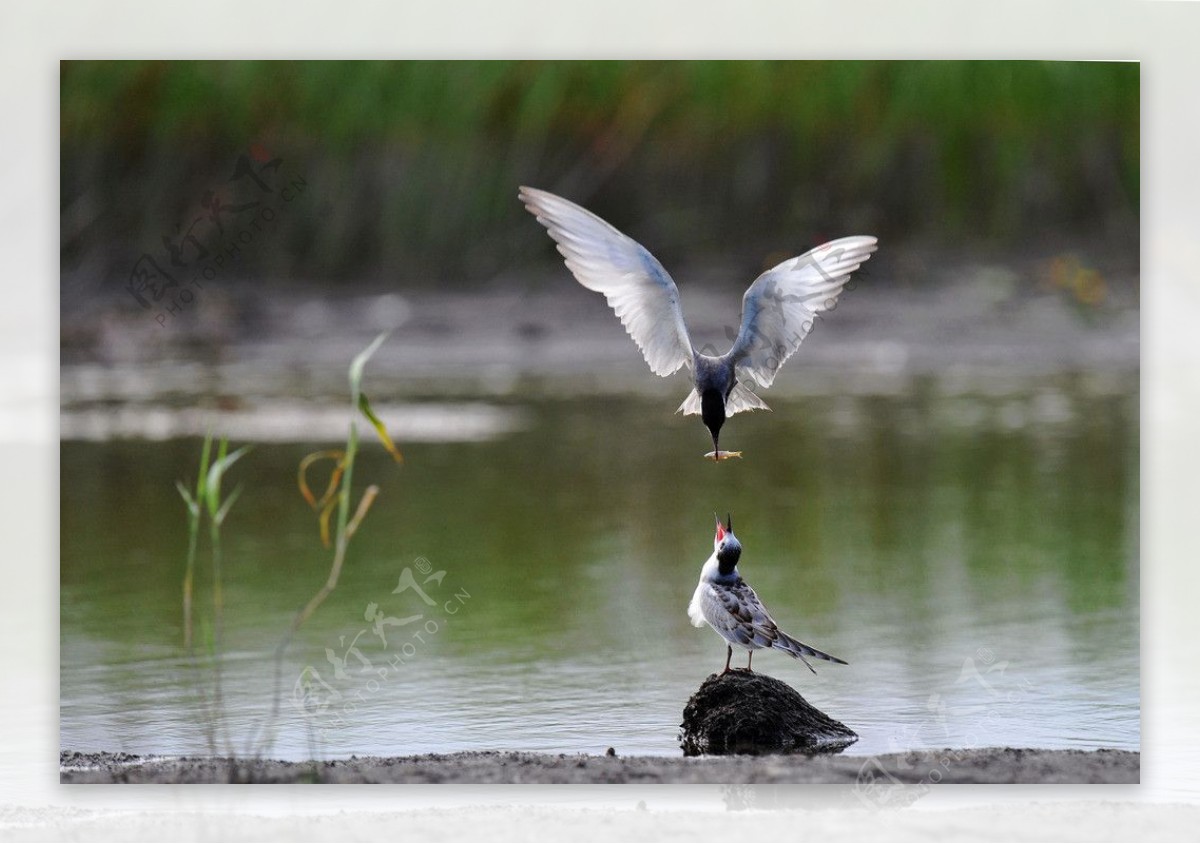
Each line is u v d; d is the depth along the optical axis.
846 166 23.38
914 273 22.89
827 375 21.52
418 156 23.41
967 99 23.08
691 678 9.56
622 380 21.59
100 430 17.80
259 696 9.20
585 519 14.01
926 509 14.25
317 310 22.56
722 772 7.49
